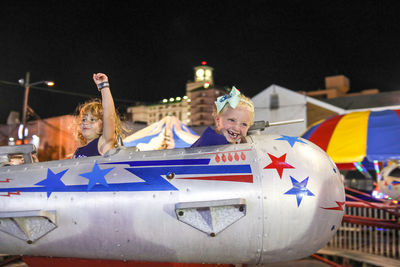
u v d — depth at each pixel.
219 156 1.96
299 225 1.87
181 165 1.95
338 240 6.34
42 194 1.98
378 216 6.35
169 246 1.88
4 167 2.15
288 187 1.87
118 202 1.90
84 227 1.92
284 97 18.22
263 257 1.90
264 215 1.84
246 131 2.30
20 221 1.95
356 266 5.30
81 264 2.24
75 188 1.96
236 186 1.86
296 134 17.67
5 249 2.05
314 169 1.98
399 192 6.05
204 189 1.86
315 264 4.99
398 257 5.43
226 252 1.88
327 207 1.95
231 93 2.29
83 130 2.57
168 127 8.85
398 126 8.21
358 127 8.68
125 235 1.89
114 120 2.29
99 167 2.02
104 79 2.26
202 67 59.53
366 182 9.47
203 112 49.44
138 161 2.01
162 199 1.87
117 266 2.26
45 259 2.24
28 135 21.52
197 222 1.84
